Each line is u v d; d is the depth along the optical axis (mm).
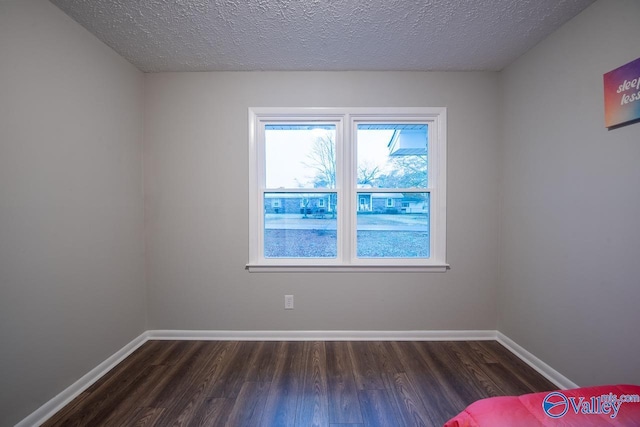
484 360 1840
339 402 1444
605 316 1324
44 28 1346
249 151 2105
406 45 1765
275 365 1781
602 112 1334
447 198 2115
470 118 2102
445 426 876
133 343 1977
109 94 1770
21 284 1249
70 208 1490
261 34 1649
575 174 1478
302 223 2229
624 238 1240
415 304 2133
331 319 2133
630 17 1208
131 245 1974
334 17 1503
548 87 1652
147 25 1561
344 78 2096
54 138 1399
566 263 1532
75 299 1520
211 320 2135
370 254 2205
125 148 1914
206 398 1478
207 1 1379
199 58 1912
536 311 1748
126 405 1431
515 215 1939
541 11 1445
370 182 2211
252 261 2125
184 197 2115
